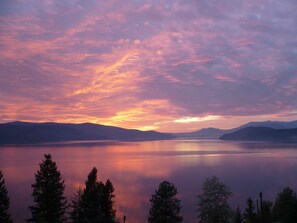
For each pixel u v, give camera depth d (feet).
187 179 478.59
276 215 153.99
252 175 516.73
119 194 362.53
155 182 453.99
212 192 156.15
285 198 153.28
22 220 241.55
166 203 145.69
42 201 148.25
